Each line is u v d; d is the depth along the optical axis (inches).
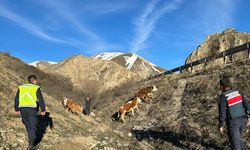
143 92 858.1
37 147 381.7
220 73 657.0
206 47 1477.6
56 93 1000.2
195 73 815.7
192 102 649.0
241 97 286.5
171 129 612.1
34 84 355.3
